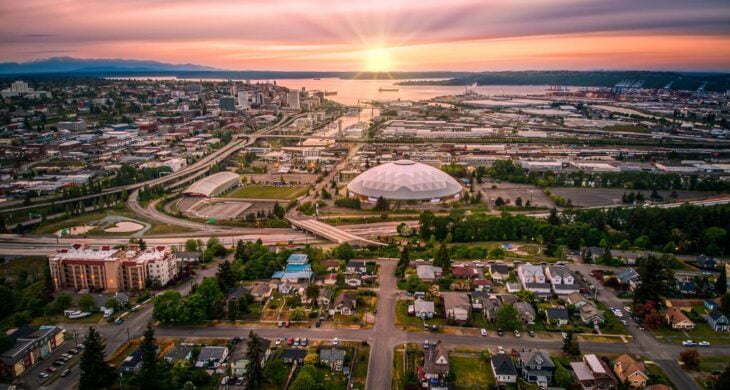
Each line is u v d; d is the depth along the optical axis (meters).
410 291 196.38
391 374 144.38
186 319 170.62
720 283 189.50
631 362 141.12
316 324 171.38
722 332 167.38
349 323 172.75
